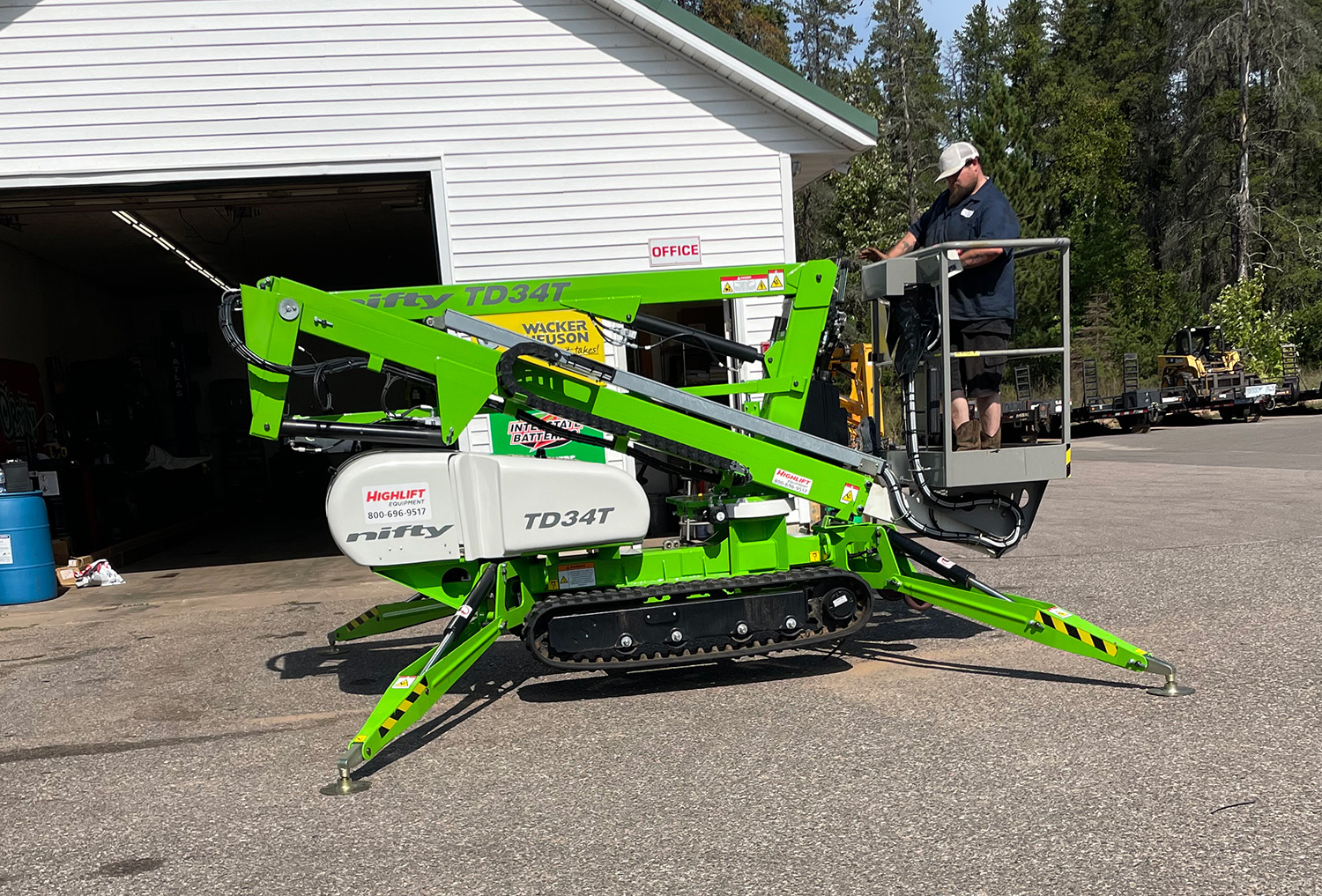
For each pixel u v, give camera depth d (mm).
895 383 6074
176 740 5008
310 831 3811
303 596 9102
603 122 10062
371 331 4996
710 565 5488
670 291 5352
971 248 5250
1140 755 4121
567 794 4027
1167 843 3352
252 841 3744
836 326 5652
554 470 5141
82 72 9328
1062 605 6898
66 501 12516
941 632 6426
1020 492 5664
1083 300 42406
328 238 14992
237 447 20703
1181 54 37938
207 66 9484
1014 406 19219
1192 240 40062
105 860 3648
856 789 3912
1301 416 27609
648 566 5414
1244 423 26375
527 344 5043
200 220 13172
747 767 4199
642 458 5660
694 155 10195
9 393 13367
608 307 5312
